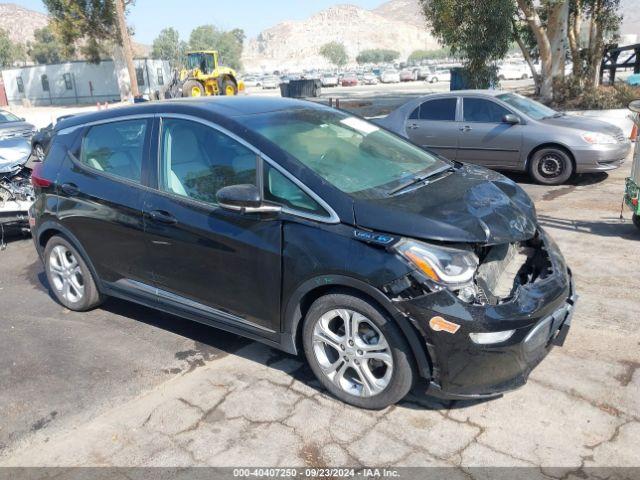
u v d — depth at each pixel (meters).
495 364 3.00
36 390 3.77
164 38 95.31
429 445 3.04
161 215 3.91
